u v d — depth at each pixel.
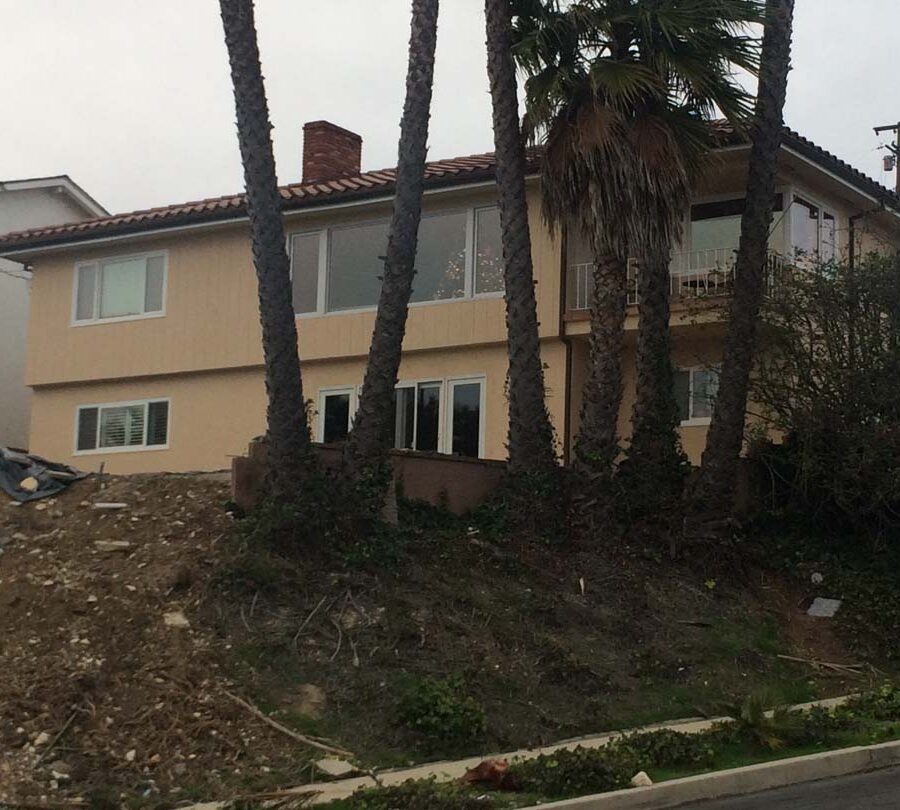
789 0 16.34
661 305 16.08
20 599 11.64
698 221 20.19
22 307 30.16
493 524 15.16
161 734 9.92
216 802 9.01
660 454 15.84
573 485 15.41
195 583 12.12
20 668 10.48
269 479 13.35
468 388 20.52
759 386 16.83
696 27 15.02
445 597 13.05
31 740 9.52
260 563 12.33
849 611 15.27
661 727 11.38
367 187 20.80
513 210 15.52
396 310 14.38
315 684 11.12
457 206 20.78
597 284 15.46
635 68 14.85
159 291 23.75
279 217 13.88
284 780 9.51
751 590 15.54
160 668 10.78
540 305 19.91
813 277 16.62
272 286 13.63
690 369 20.03
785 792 9.45
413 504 15.12
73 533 13.22
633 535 15.49
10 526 13.35
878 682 13.56
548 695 11.78
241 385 22.77
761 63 15.88
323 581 12.64
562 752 9.80
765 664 13.57
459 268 20.69
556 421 19.70
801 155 18.97
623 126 14.88
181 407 23.38
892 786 9.42
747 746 10.51
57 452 24.64
